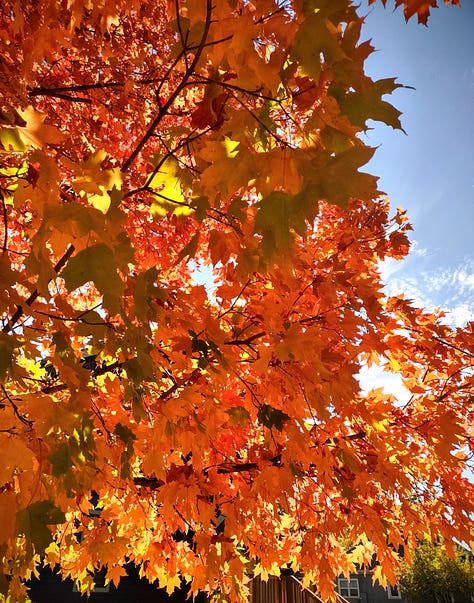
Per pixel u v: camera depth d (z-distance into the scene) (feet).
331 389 7.32
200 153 4.66
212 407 7.57
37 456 5.09
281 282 7.34
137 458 10.20
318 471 8.94
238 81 4.44
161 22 10.78
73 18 6.70
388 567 10.41
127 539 10.25
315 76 3.97
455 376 11.72
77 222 4.13
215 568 9.07
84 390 5.21
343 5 3.76
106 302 4.13
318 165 3.90
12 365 4.50
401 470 10.32
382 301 11.53
